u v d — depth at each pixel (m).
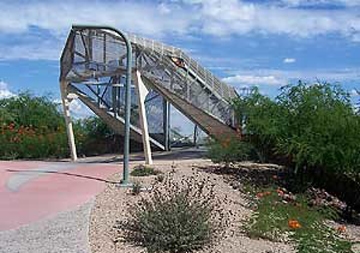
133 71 24.25
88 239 10.68
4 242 10.47
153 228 10.30
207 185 17.41
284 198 17.19
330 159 19.38
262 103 22.42
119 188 16.30
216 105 27.06
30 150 32.19
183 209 10.59
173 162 23.48
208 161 24.30
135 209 12.02
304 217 12.30
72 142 29.44
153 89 26.53
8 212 13.45
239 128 24.31
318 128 19.69
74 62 26.81
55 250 9.88
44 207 14.00
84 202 14.48
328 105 20.31
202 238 10.38
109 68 25.12
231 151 21.92
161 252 10.05
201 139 35.78
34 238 10.77
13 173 20.88
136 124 31.73
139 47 24.70
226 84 29.22
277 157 22.20
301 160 19.66
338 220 17.00
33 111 39.56
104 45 25.19
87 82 27.59
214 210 12.63
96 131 37.47
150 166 21.06
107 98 30.30
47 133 33.88
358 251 10.38
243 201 15.80
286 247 10.63
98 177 19.00
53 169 21.98
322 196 20.12
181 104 27.36
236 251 10.26
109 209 13.39
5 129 33.50
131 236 10.78
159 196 11.75
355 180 19.75
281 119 20.91
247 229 11.65
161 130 34.25
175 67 27.12
